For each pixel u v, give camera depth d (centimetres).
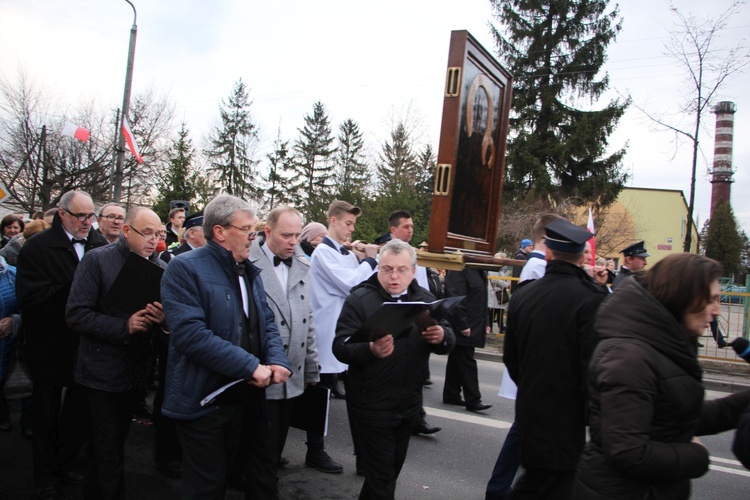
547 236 293
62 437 397
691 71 1280
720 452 534
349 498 395
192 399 273
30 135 2120
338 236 498
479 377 830
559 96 2347
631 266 612
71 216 394
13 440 472
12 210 2173
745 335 1001
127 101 1470
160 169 2631
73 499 373
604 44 2303
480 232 364
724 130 4275
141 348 341
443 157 309
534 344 278
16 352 426
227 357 265
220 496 280
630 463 182
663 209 4222
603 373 192
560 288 277
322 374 517
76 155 2216
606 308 206
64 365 377
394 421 302
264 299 312
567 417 269
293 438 525
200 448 275
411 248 326
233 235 288
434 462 472
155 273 325
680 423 191
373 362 300
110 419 330
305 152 4706
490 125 354
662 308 194
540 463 273
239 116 4284
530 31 2341
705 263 196
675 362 192
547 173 2214
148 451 470
